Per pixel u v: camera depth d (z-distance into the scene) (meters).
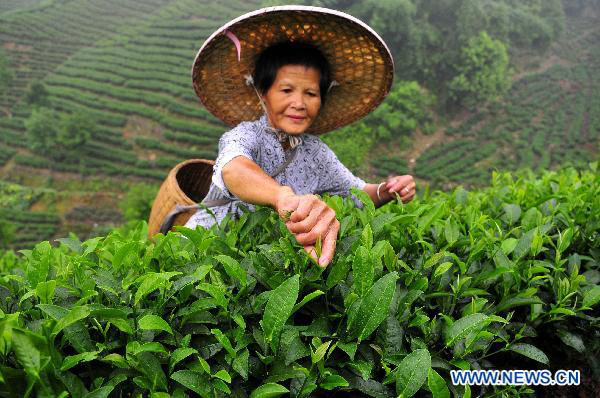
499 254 1.07
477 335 0.85
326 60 1.66
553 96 41.34
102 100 38.34
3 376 0.65
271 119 1.70
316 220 0.86
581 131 36.91
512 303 1.02
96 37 47.12
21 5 57.09
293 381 0.77
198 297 0.91
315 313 0.91
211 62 1.74
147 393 0.78
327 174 1.87
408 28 39.31
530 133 37.06
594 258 1.36
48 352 0.65
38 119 32.34
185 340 0.77
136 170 32.03
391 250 0.98
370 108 1.95
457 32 39.50
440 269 0.99
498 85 40.03
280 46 1.59
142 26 48.31
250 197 1.13
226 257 0.85
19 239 25.00
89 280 0.92
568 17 55.34
